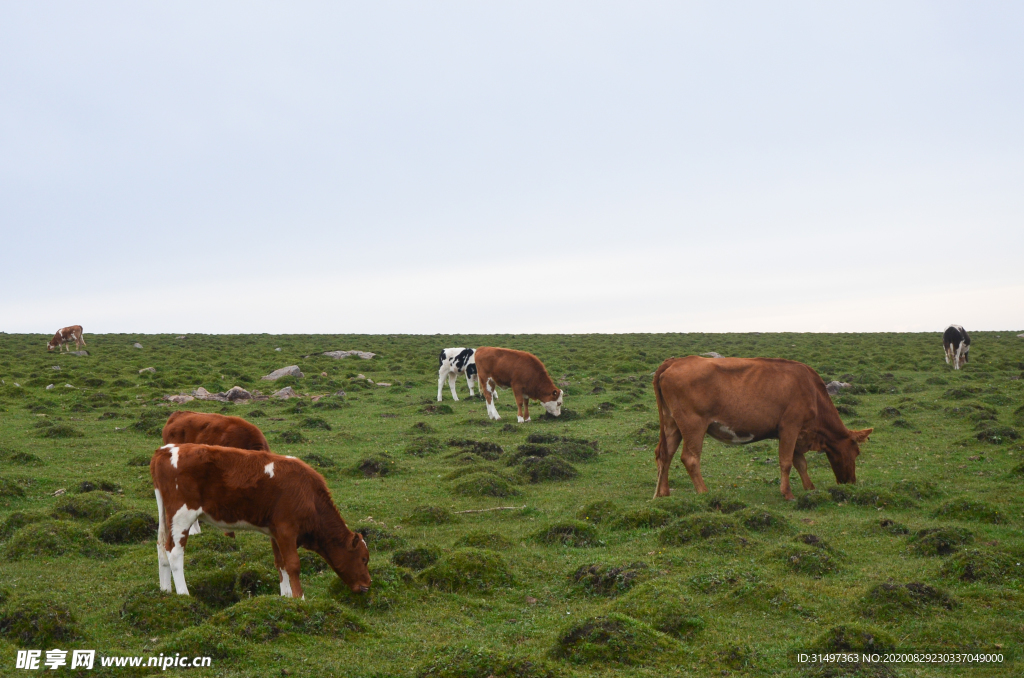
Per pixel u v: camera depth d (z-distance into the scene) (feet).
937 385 107.65
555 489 54.54
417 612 31.07
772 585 30.96
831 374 123.75
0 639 26.00
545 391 85.66
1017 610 28.96
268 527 31.07
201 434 38.91
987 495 48.80
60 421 83.87
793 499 49.21
